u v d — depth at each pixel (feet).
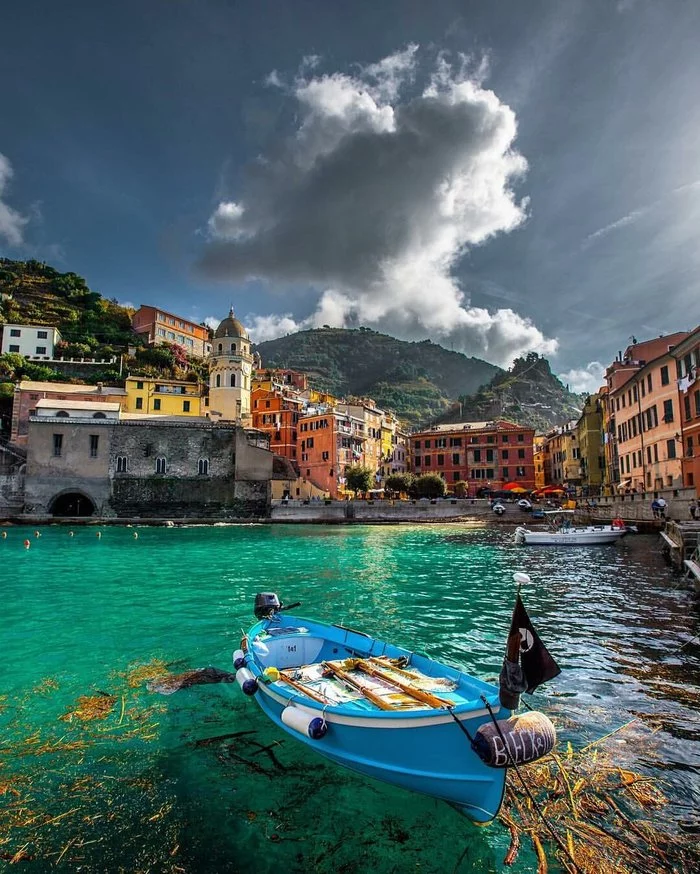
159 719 27.73
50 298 343.87
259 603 37.29
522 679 19.22
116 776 22.45
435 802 20.63
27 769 22.97
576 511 177.68
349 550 104.63
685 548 69.26
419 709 20.74
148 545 111.14
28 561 86.33
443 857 17.84
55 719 27.73
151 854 17.87
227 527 165.37
